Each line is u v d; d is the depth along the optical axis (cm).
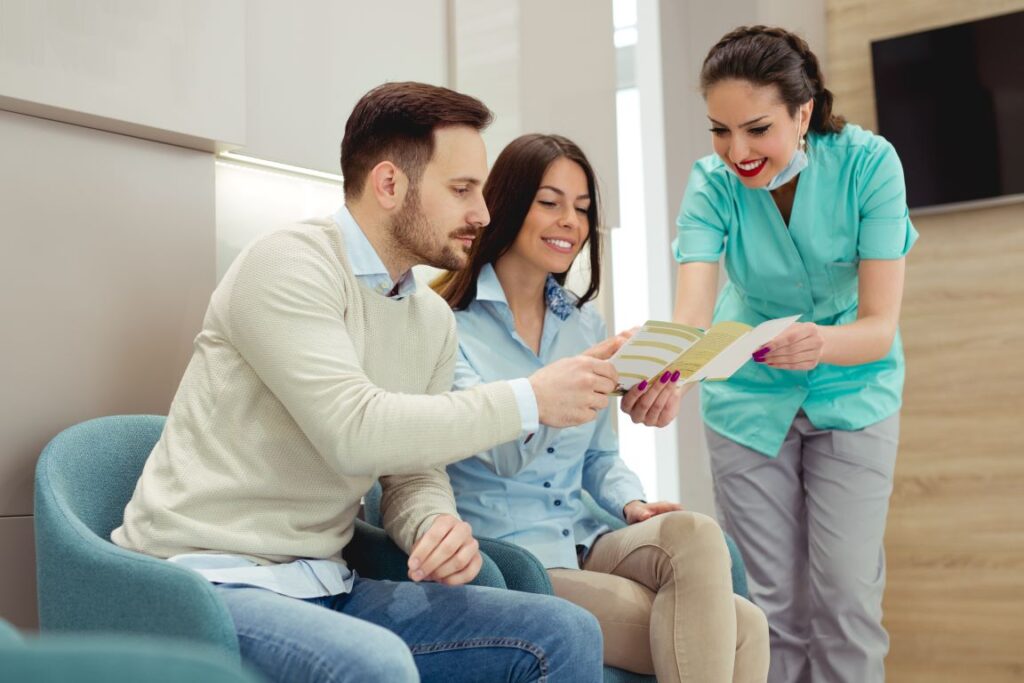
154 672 56
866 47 366
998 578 327
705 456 373
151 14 172
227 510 134
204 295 185
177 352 179
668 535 169
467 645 135
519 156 189
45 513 135
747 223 231
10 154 158
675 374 164
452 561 137
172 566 119
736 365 169
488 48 255
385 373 149
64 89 159
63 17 159
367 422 130
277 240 139
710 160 235
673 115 372
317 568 138
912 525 342
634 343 150
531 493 183
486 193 191
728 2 373
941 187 342
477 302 191
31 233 160
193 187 184
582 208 192
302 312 133
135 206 175
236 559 133
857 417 233
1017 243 332
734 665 166
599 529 192
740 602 173
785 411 238
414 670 114
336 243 144
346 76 216
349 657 112
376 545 159
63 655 56
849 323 236
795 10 361
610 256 295
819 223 224
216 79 182
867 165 220
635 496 192
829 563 237
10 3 153
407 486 152
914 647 338
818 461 239
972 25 340
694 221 233
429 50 238
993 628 327
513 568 158
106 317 169
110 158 171
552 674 131
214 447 135
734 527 246
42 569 135
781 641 244
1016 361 329
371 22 223
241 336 135
